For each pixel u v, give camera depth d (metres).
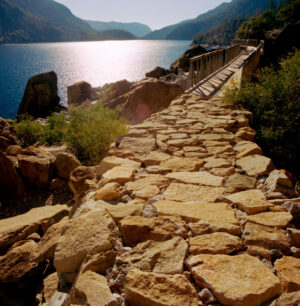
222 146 4.85
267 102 8.62
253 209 2.71
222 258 2.04
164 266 1.99
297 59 9.67
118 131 8.71
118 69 121.19
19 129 9.84
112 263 2.12
